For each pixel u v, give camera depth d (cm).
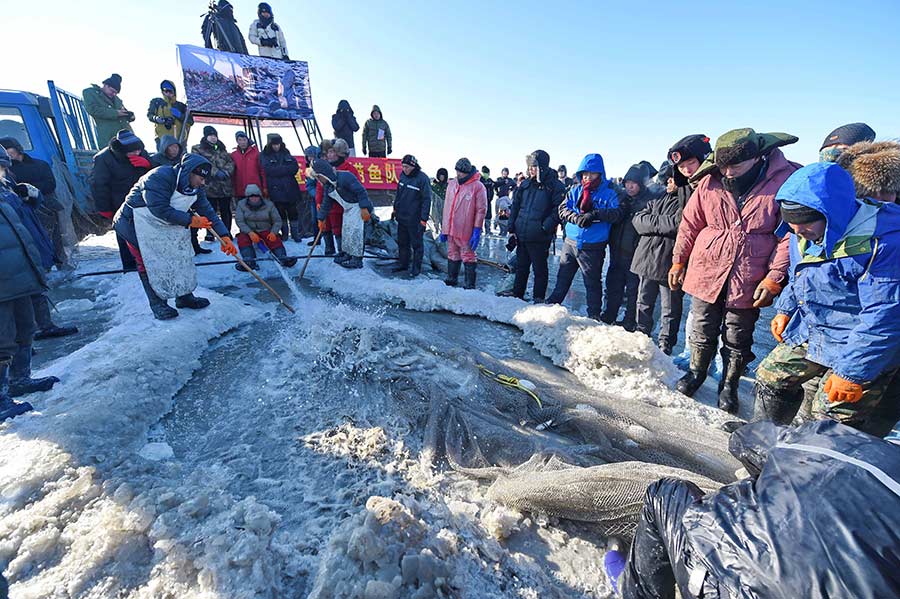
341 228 673
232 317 448
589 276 486
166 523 181
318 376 334
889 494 87
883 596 78
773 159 273
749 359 304
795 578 85
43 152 630
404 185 653
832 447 100
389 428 271
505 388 317
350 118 1012
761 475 108
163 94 854
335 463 239
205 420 282
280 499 212
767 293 270
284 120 1032
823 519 88
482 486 228
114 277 592
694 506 112
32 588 158
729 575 94
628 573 146
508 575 173
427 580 152
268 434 266
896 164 190
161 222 404
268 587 157
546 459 229
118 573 166
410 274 692
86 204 719
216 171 711
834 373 199
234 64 896
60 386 299
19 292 262
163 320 412
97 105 761
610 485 187
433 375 332
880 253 177
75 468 213
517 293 590
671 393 328
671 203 389
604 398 301
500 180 1406
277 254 677
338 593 145
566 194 518
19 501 195
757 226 274
